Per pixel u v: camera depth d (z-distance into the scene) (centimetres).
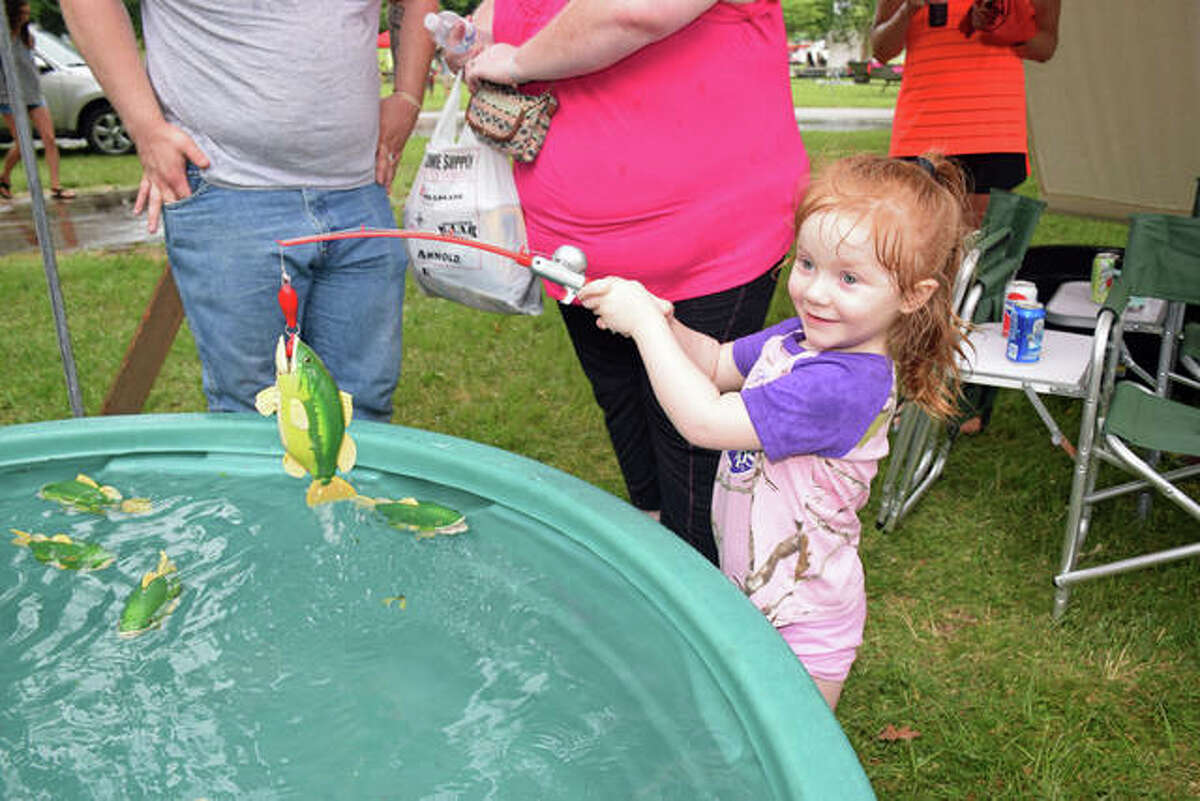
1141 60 484
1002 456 385
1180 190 517
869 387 166
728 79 207
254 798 140
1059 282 430
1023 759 232
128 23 221
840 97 2527
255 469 224
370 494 212
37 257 727
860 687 257
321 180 237
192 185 229
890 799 221
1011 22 364
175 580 184
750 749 136
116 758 147
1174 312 333
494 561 187
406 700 155
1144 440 269
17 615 176
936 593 300
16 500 211
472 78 228
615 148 212
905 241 153
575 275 172
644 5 188
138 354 301
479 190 237
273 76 220
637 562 174
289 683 161
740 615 155
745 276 222
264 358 246
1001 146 396
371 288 251
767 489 180
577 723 148
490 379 472
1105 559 313
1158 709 247
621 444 272
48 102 1177
